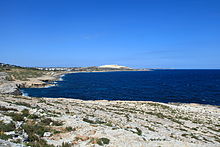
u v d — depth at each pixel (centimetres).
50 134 1142
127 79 15312
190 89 8625
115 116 2345
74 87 9075
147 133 1557
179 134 1798
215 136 1966
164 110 3619
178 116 3089
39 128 1209
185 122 2625
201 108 4341
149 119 2497
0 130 1043
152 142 1211
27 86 8300
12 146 788
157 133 1645
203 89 8631
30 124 1264
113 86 9806
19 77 10144
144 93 7338
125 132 1342
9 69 12900
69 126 1359
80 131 1263
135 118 2389
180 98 6297
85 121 1622
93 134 1221
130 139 1194
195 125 2470
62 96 6406
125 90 8206
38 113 1669
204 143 1545
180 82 12419
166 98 6284
